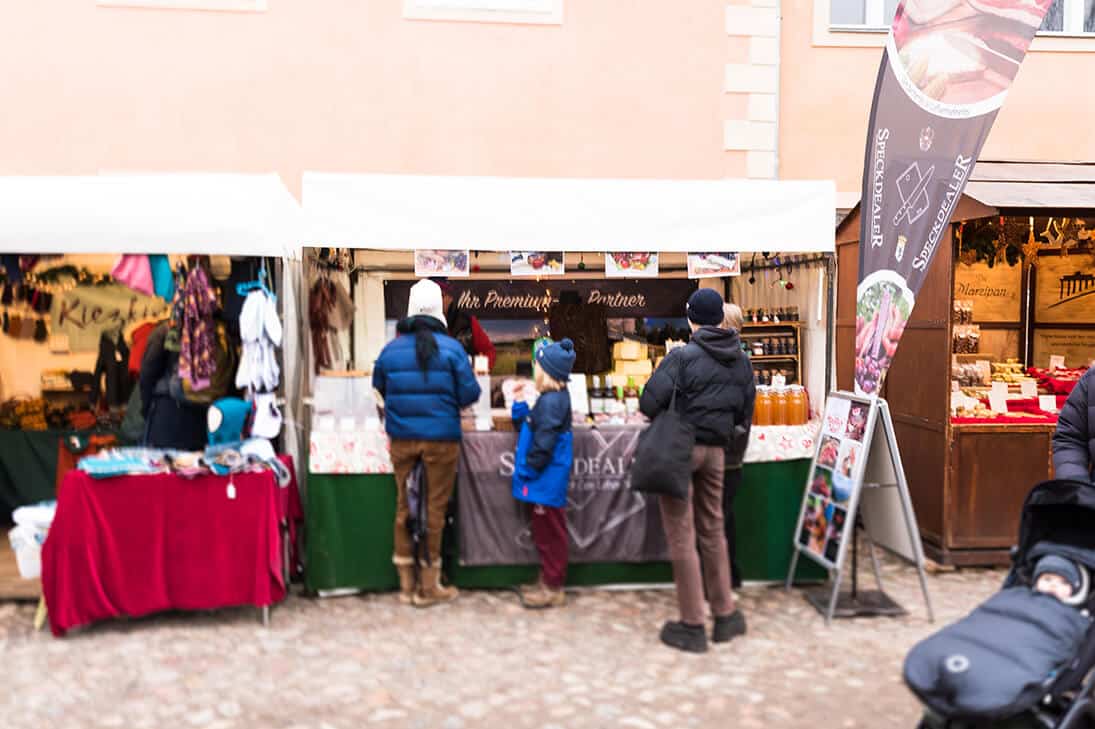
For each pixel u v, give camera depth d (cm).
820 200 550
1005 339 789
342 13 750
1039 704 288
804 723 377
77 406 695
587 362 700
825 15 798
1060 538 320
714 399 451
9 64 730
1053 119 815
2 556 592
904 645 464
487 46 764
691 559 454
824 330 575
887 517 514
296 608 521
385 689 409
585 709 389
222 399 516
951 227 596
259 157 749
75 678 421
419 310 524
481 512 546
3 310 693
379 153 758
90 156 738
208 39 742
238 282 548
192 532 488
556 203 536
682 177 783
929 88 484
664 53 778
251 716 382
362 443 538
